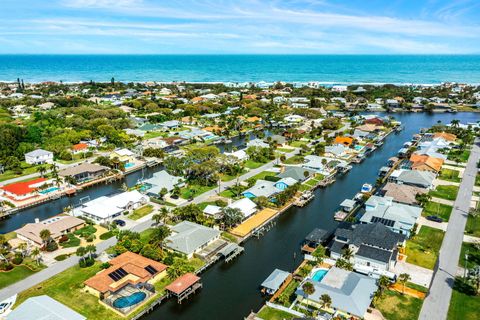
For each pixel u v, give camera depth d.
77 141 182.25
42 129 197.88
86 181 136.88
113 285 73.00
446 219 104.88
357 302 66.25
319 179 141.38
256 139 186.75
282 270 82.94
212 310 70.38
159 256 83.31
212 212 106.00
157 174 132.38
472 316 66.06
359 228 91.75
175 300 73.06
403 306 68.62
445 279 77.31
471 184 132.50
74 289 74.12
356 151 178.62
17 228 103.19
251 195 119.50
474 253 87.25
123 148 176.25
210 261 85.06
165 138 189.12
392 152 182.50
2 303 68.00
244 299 73.69
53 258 85.38
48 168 151.25
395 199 114.50
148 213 109.69
